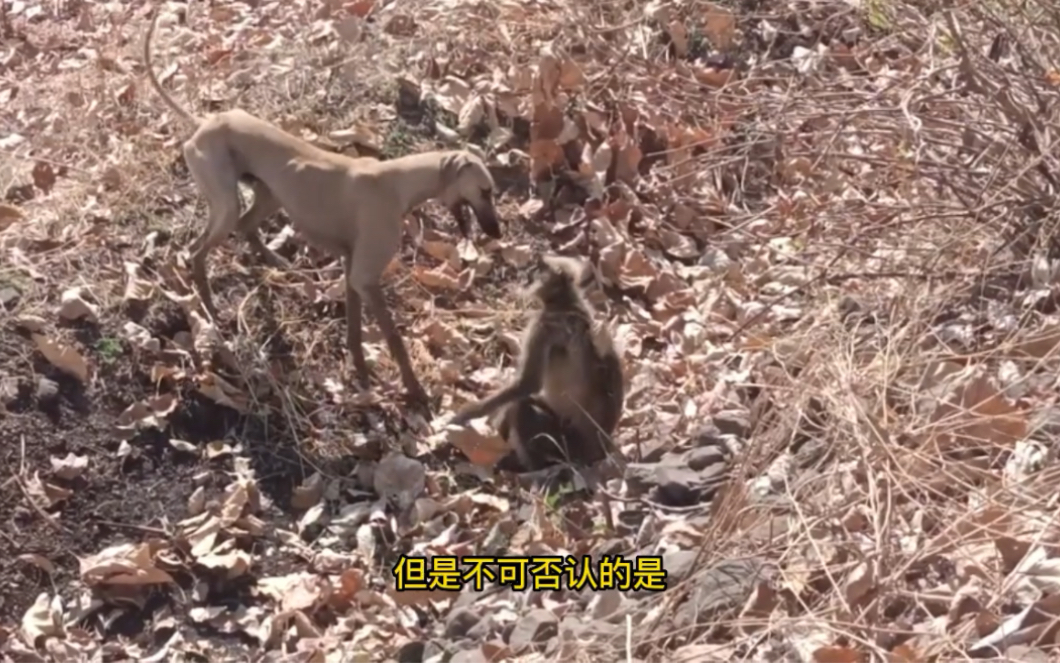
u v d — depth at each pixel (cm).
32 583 493
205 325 548
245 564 499
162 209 584
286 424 538
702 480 514
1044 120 554
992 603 421
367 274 538
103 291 550
